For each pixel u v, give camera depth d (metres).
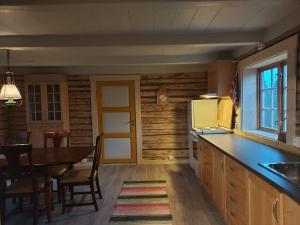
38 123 5.50
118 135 5.83
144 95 5.71
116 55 4.52
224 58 4.51
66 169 3.86
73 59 4.58
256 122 3.96
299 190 1.55
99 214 3.32
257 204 2.04
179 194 3.92
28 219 3.29
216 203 3.30
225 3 1.97
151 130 5.78
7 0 1.93
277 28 2.80
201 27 2.92
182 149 5.78
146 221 3.09
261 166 2.14
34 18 2.52
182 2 1.94
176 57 4.65
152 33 3.12
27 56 4.43
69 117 5.71
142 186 4.32
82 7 1.99
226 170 2.82
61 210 3.48
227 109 4.57
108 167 5.64
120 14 2.44
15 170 3.01
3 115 5.59
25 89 5.43
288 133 2.66
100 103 5.76
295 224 1.50
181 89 5.67
